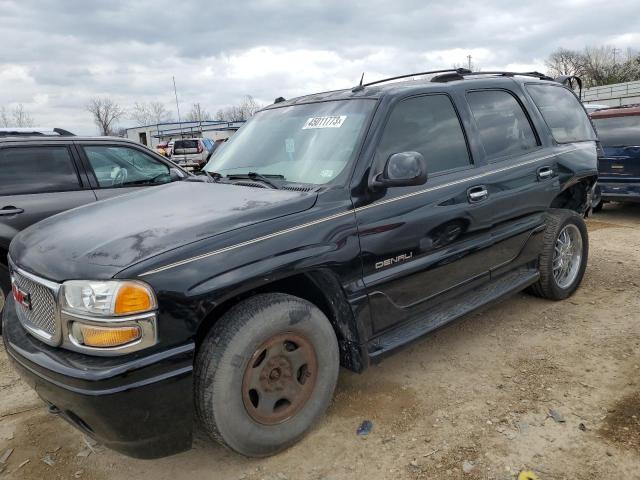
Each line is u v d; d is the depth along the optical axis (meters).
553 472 2.57
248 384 2.61
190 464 2.82
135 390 2.27
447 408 3.16
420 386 3.43
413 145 3.39
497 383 3.41
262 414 2.70
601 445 2.74
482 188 3.68
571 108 5.04
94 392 2.22
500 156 3.96
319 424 3.07
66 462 2.91
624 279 5.22
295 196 2.90
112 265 2.35
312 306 2.82
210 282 2.42
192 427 2.50
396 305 3.22
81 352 2.34
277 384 2.75
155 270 2.33
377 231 3.04
